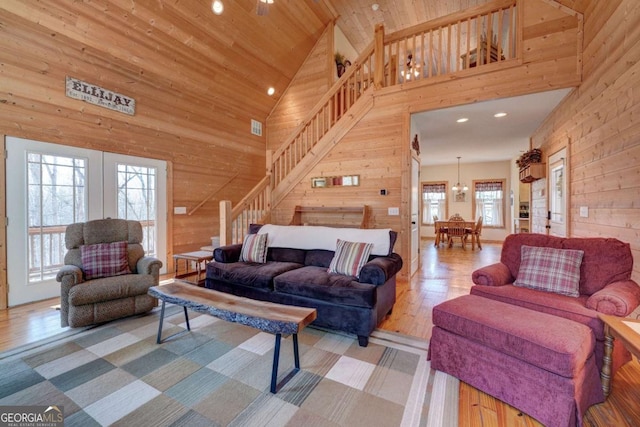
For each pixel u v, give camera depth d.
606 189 2.75
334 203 4.77
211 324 2.73
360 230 3.25
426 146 6.65
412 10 5.74
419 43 6.29
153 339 2.42
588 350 1.54
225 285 3.19
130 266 3.13
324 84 5.91
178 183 4.78
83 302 2.52
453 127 5.02
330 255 3.29
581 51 3.21
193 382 1.84
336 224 4.81
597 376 1.69
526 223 8.27
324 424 1.50
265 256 3.51
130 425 1.48
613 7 2.58
